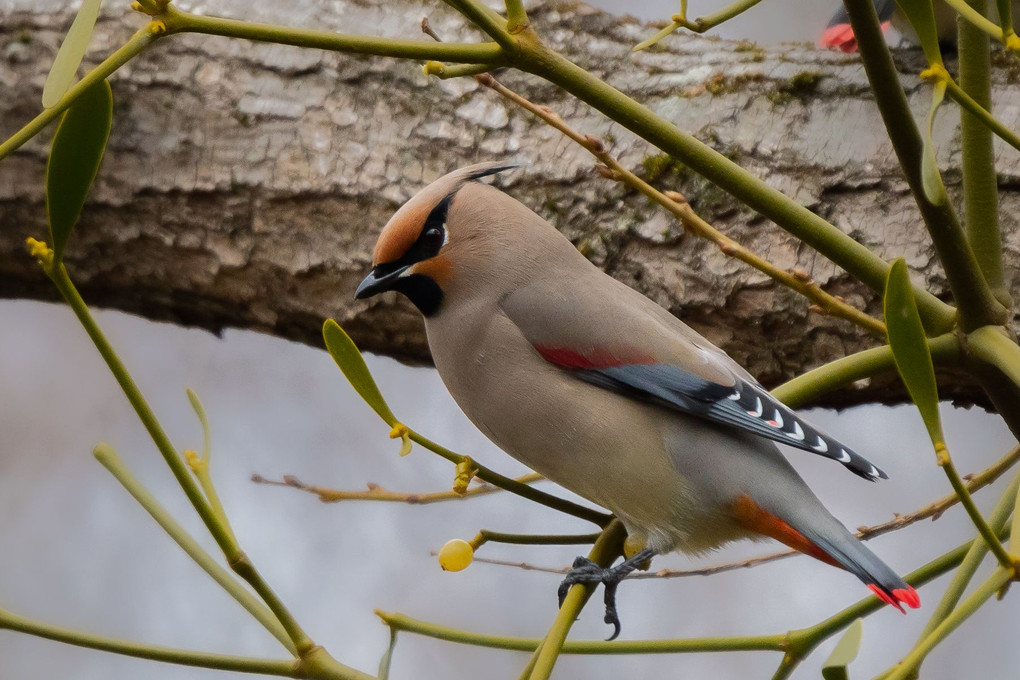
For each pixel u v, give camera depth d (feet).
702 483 19.33
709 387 19.38
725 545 19.98
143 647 15.03
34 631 14.99
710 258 22.85
